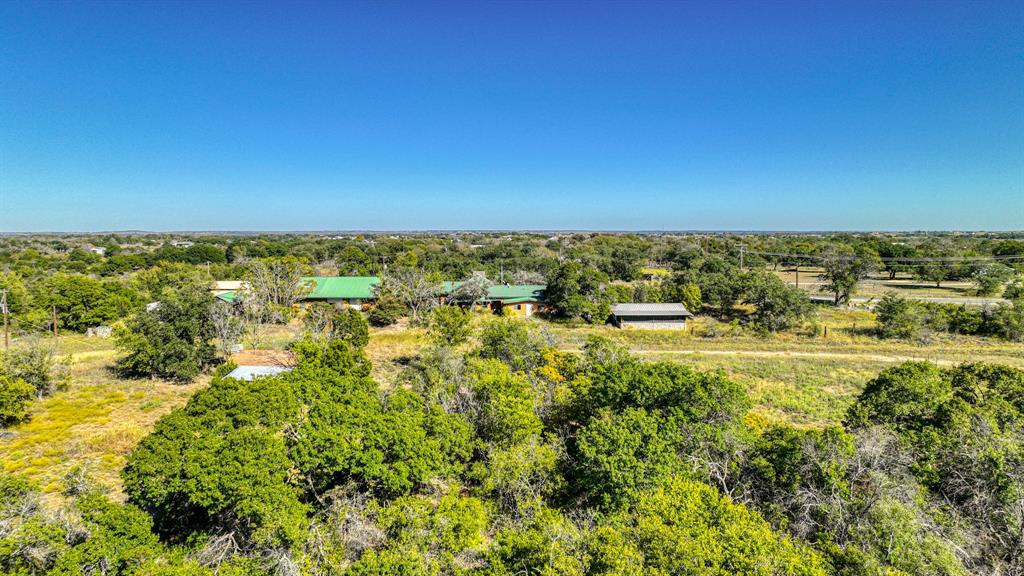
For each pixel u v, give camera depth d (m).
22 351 28.20
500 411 19.20
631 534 11.86
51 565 11.37
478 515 14.01
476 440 19.17
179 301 32.75
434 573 12.04
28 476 19.09
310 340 31.83
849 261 62.88
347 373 21.78
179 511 14.44
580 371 25.89
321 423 16.25
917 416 18.80
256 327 44.66
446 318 39.84
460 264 83.44
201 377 32.88
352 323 39.22
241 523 14.30
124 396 28.48
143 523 12.62
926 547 11.95
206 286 45.12
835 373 36.16
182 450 13.84
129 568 11.93
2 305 42.97
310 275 64.06
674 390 19.09
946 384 19.97
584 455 17.22
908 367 20.30
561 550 11.77
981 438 15.63
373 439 15.77
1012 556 12.66
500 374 22.28
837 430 16.02
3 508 12.25
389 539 13.51
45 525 11.66
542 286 64.00
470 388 22.56
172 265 72.31
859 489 14.70
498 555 12.62
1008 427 16.86
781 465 15.95
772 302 49.06
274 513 13.16
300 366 21.39
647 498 12.66
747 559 10.09
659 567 10.28
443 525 13.20
